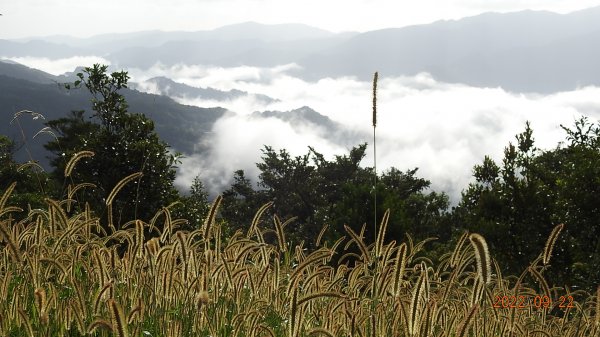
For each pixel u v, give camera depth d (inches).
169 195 859.4
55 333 150.2
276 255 188.9
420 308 133.3
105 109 928.3
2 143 911.7
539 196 887.1
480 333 164.2
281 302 186.5
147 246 163.0
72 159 193.0
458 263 181.5
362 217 927.0
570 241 826.8
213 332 159.6
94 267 185.3
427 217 1971.0
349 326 156.2
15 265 195.8
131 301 169.2
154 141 888.9
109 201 181.0
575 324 209.6
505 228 871.7
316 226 1820.9
